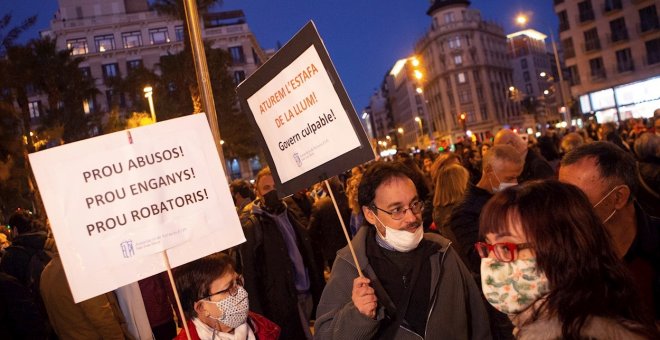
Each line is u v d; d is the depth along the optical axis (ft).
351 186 21.09
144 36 205.98
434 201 16.48
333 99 8.73
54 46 111.55
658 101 149.48
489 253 6.23
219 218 9.08
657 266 8.56
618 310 5.42
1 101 97.14
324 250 25.35
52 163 8.29
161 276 15.94
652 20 148.15
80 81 120.98
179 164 8.97
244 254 16.33
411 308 8.84
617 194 8.60
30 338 14.99
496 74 325.42
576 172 8.79
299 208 27.76
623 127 67.21
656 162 16.06
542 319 5.55
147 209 8.67
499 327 9.77
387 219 8.79
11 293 14.88
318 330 9.12
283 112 9.59
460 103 309.22
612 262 5.72
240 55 205.67
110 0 214.69
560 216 5.78
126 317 14.57
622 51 156.04
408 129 412.16
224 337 9.73
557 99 283.79
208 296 9.48
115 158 8.62
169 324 16.07
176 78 109.29
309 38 8.86
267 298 16.30
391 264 9.06
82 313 13.85
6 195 95.96
